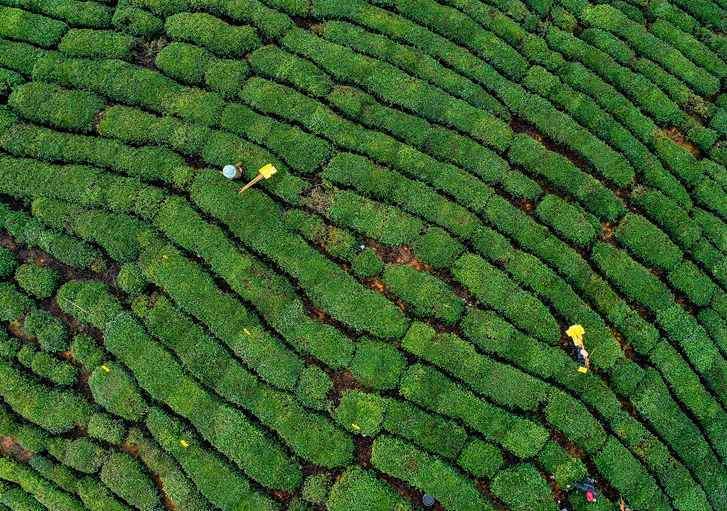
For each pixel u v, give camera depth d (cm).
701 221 2425
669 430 2138
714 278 2378
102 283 2319
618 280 2320
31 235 2358
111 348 2222
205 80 2578
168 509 2102
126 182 2419
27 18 2673
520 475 2056
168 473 2108
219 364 2198
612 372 2198
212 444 2141
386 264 2330
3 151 2512
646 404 2164
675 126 2616
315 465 2117
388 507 2036
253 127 2498
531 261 2327
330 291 2266
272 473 2083
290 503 2070
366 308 2247
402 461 2077
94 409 2189
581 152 2497
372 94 2612
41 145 2472
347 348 2202
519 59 2669
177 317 2262
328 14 2742
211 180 2408
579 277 2314
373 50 2666
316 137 2494
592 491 2022
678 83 2656
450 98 2570
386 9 2809
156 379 2184
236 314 2248
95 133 2538
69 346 2264
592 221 2395
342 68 2619
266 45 2681
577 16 2830
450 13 2755
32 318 2256
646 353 2247
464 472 2100
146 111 2559
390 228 2355
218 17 2739
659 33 2784
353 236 2356
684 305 2352
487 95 2591
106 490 2117
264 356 2200
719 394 2202
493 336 2222
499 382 2166
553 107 2592
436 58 2688
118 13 2700
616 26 2772
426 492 2052
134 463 2123
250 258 2327
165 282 2288
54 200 2400
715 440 2147
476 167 2470
